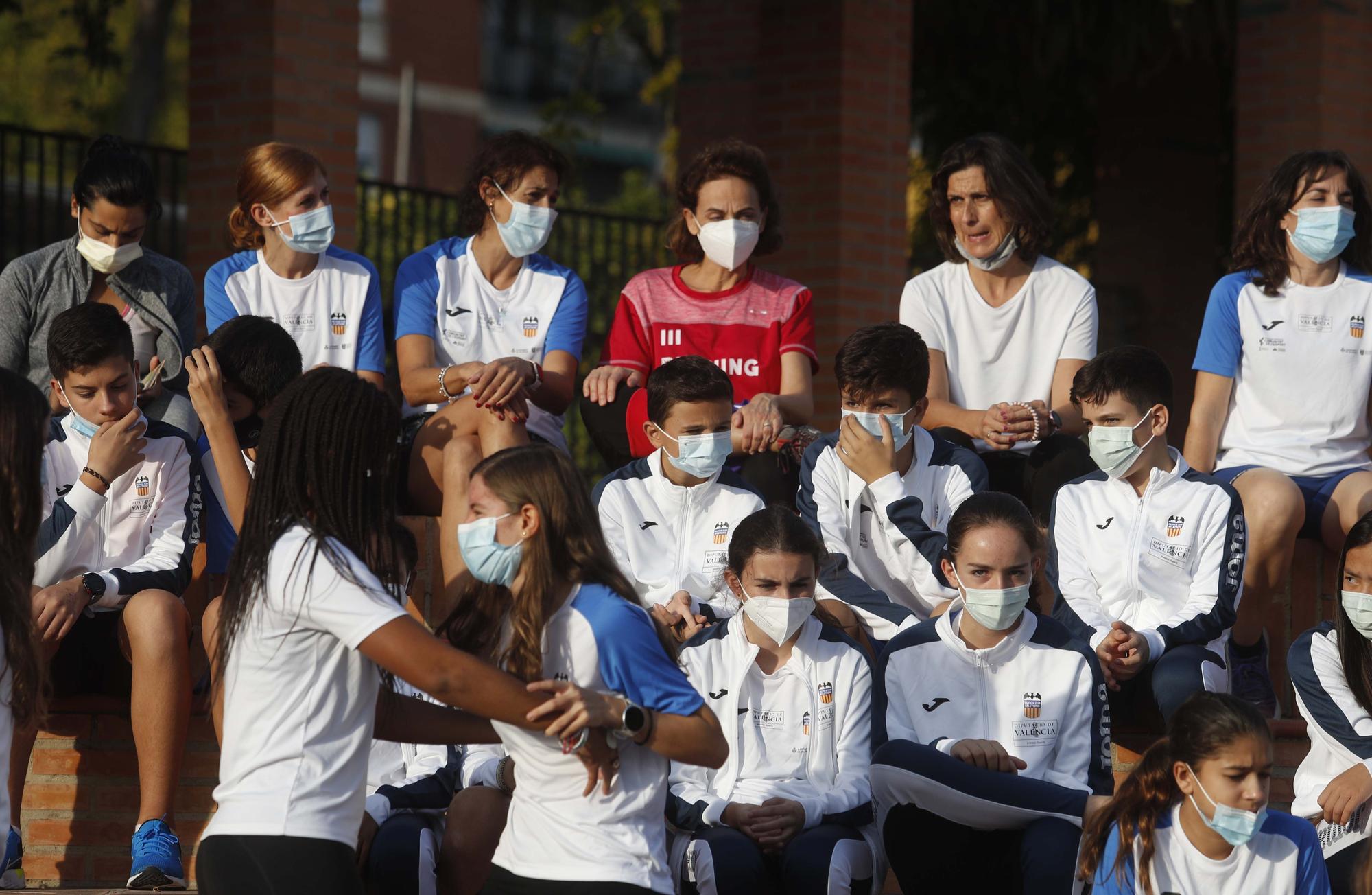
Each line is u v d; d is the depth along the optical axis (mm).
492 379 4977
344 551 3469
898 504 5016
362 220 9812
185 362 4773
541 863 3531
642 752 3582
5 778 3658
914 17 11172
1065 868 4047
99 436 4633
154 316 5340
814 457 5266
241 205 5477
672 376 4945
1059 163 12086
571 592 3568
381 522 3607
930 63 11445
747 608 4441
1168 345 11820
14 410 3650
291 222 5375
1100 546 5020
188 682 4574
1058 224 12242
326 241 5434
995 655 4496
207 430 4672
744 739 4508
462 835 4215
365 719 3500
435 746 4555
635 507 5117
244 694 3438
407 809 4387
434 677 3361
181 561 4699
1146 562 4945
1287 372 5410
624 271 10617
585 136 14664
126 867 4922
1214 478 5031
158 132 21984
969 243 5707
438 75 30406
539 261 5809
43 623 4406
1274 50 9891
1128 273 11914
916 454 5289
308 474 3520
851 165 9281
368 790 4453
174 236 9742
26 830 4934
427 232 10070
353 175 8016
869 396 5047
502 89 31531
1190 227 11789
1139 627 4957
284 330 4980
